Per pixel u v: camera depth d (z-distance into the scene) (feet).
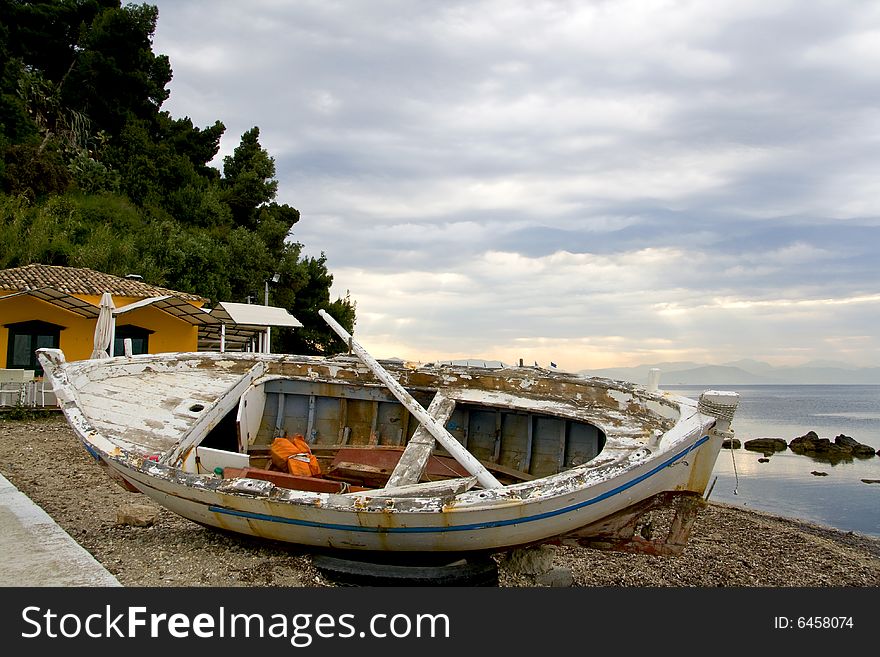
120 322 70.23
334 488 24.52
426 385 30.99
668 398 24.70
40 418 55.52
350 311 139.44
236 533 23.35
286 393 33.27
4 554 20.98
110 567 21.98
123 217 121.60
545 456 28.04
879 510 60.70
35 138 129.49
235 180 158.20
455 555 21.47
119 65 154.51
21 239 95.55
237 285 121.90
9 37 146.51
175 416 27.55
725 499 64.64
